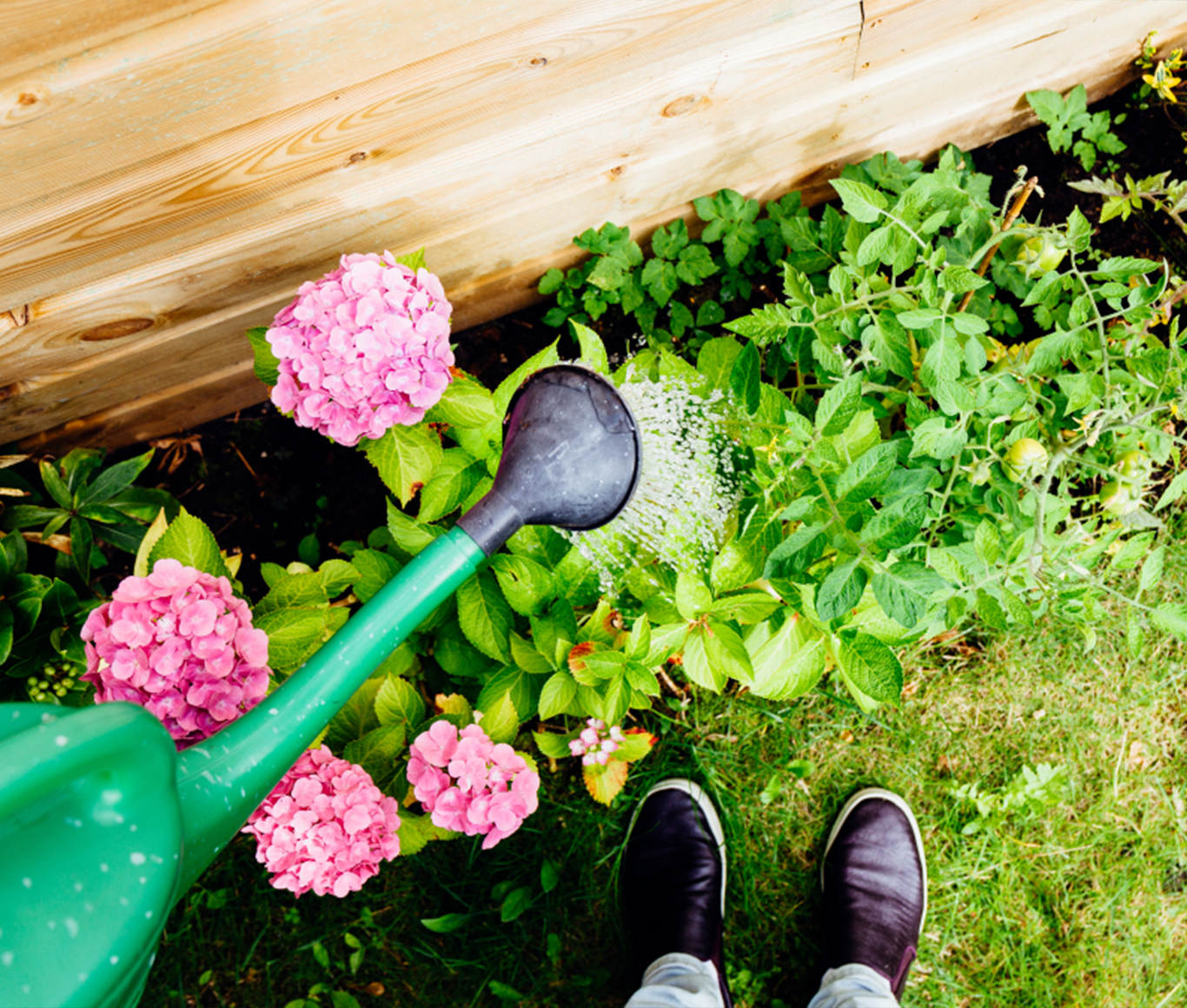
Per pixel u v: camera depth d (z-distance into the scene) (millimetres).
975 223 1316
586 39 1037
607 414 885
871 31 1236
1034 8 1333
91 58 813
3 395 1380
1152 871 1714
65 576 1691
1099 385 1152
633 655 1114
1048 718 1738
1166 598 1696
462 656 1350
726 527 1112
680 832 1693
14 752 413
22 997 390
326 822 1002
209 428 1760
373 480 1760
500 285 1643
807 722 1724
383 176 1168
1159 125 1753
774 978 1724
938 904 1719
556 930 1692
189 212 1094
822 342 1232
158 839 449
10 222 1002
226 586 937
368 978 1691
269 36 857
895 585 923
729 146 1438
